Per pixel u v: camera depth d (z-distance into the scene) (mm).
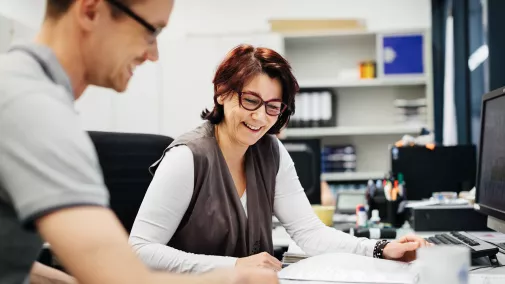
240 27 5219
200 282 649
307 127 4551
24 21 4238
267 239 1531
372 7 5094
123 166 2031
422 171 2602
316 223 1575
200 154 1409
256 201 1499
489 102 1661
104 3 692
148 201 1371
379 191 2334
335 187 4410
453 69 4062
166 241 1377
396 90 4746
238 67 1404
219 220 1430
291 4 5184
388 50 4516
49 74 685
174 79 4617
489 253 1302
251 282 713
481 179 1718
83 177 606
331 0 5141
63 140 604
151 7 712
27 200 577
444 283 638
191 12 5254
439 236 1611
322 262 1242
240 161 1533
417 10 5027
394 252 1314
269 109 1420
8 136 594
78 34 708
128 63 745
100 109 4492
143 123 4586
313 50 4891
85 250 573
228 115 1435
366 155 4766
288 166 1622
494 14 2834
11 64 652
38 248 712
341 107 4801
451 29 4121
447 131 4113
